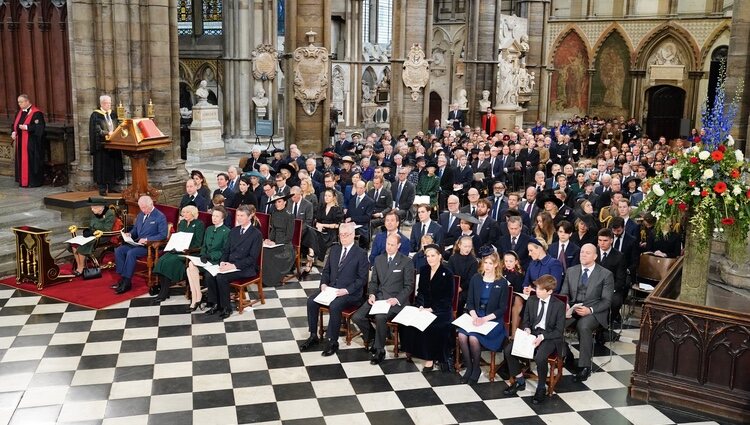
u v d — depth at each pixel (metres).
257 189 14.25
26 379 8.39
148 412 7.66
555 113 40.44
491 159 20.66
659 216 8.42
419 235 11.54
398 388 8.39
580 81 39.56
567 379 8.75
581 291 9.00
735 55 12.09
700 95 36.47
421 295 9.16
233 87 28.94
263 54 28.09
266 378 8.57
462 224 10.56
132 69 14.99
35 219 13.86
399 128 24.56
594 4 38.62
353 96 37.94
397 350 9.30
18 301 11.05
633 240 10.66
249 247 10.83
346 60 37.28
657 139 38.38
